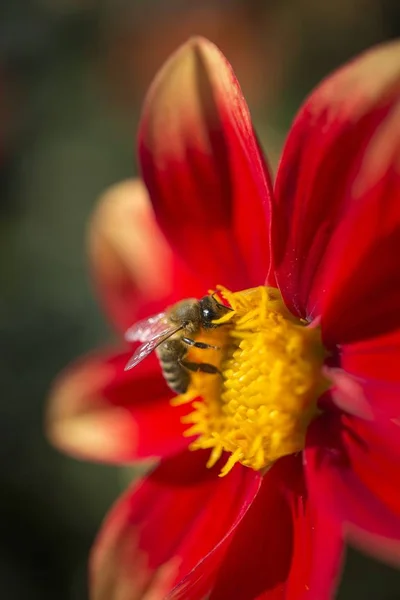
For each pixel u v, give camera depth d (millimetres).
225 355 218
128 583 226
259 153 206
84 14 432
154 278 246
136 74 420
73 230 396
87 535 339
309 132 206
